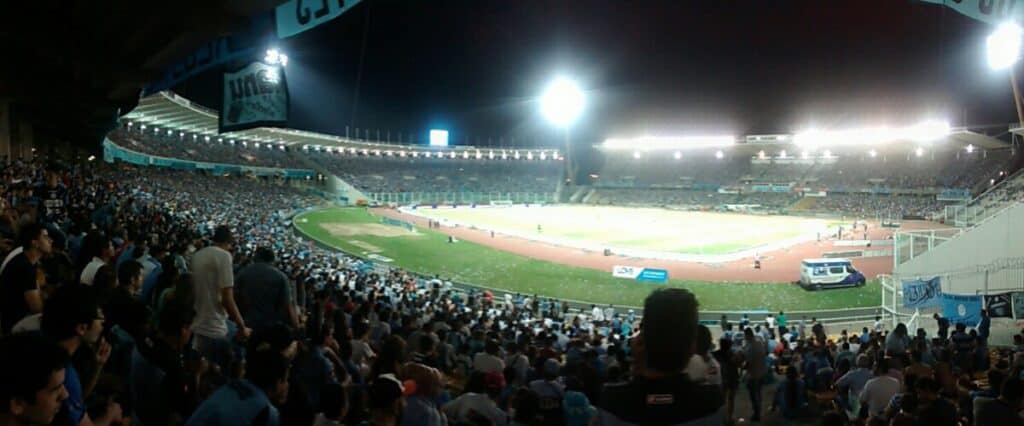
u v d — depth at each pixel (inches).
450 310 885.2
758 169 4503.0
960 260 1021.2
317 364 269.3
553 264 1814.7
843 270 1489.9
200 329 289.9
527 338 593.9
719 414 114.0
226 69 583.5
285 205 2935.5
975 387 402.3
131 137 3006.9
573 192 5009.8
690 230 2677.2
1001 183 2304.4
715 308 1323.8
